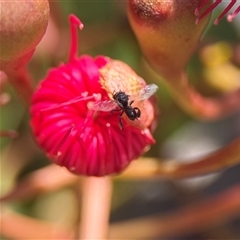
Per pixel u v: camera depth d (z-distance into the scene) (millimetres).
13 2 96
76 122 104
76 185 130
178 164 120
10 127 155
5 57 101
